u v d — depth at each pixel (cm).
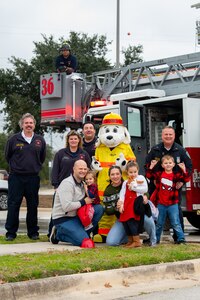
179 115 1307
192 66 1441
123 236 897
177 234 922
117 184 892
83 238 883
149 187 981
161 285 682
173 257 762
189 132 1155
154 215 892
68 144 955
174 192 908
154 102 1245
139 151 1255
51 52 2709
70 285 634
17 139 973
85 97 1602
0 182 2131
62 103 1591
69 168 938
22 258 731
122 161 955
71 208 884
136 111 1263
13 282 607
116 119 976
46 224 1480
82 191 897
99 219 911
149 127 1284
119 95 1379
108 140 959
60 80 1592
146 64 1538
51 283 619
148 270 700
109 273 670
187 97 1169
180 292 643
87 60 2805
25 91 2772
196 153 1158
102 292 641
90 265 683
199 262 753
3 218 1711
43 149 990
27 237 1023
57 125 1633
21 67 2733
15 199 979
